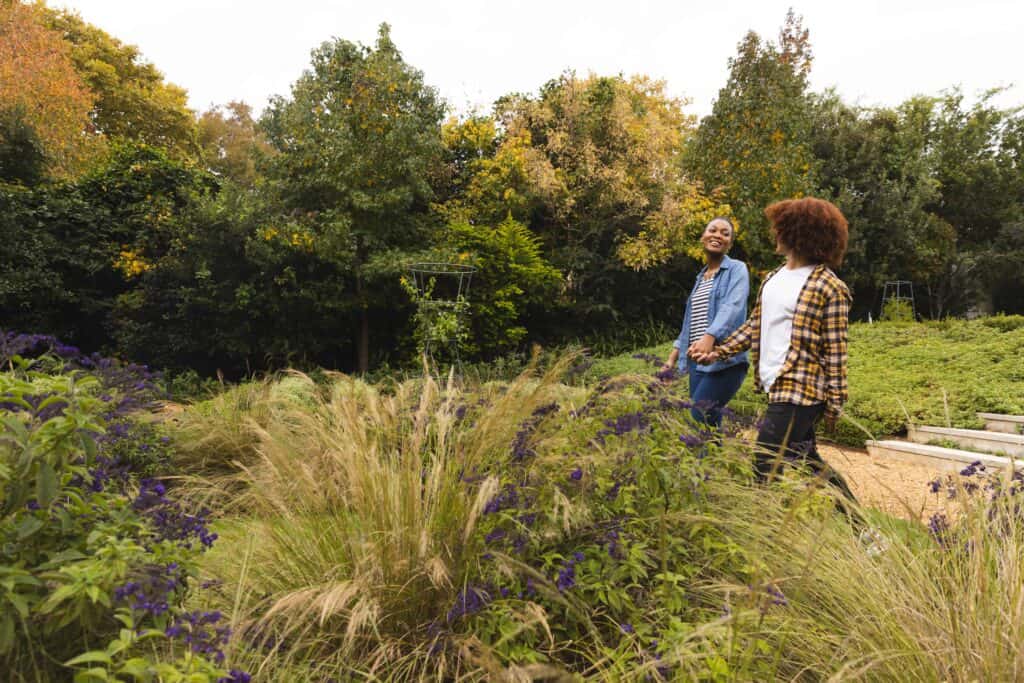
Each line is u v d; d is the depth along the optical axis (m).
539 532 1.82
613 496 1.91
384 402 2.66
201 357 10.27
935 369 7.38
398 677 1.61
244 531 2.09
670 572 1.85
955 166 19.23
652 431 2.19
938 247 16.89
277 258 9.61
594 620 1.79
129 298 10.09
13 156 11.30
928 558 1.73
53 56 16.09
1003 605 1.53
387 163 10.70
